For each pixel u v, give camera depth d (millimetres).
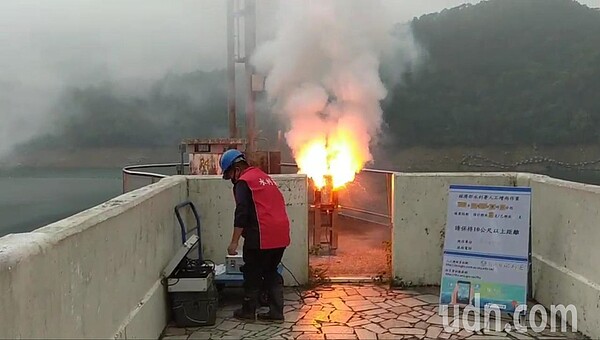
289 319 4809
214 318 4668
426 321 4723
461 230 5074
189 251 5109
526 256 4844
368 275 6094
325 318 4824
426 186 5734
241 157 4867
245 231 4684
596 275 4250
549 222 5086
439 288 5699
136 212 3857
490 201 5031
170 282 4590
